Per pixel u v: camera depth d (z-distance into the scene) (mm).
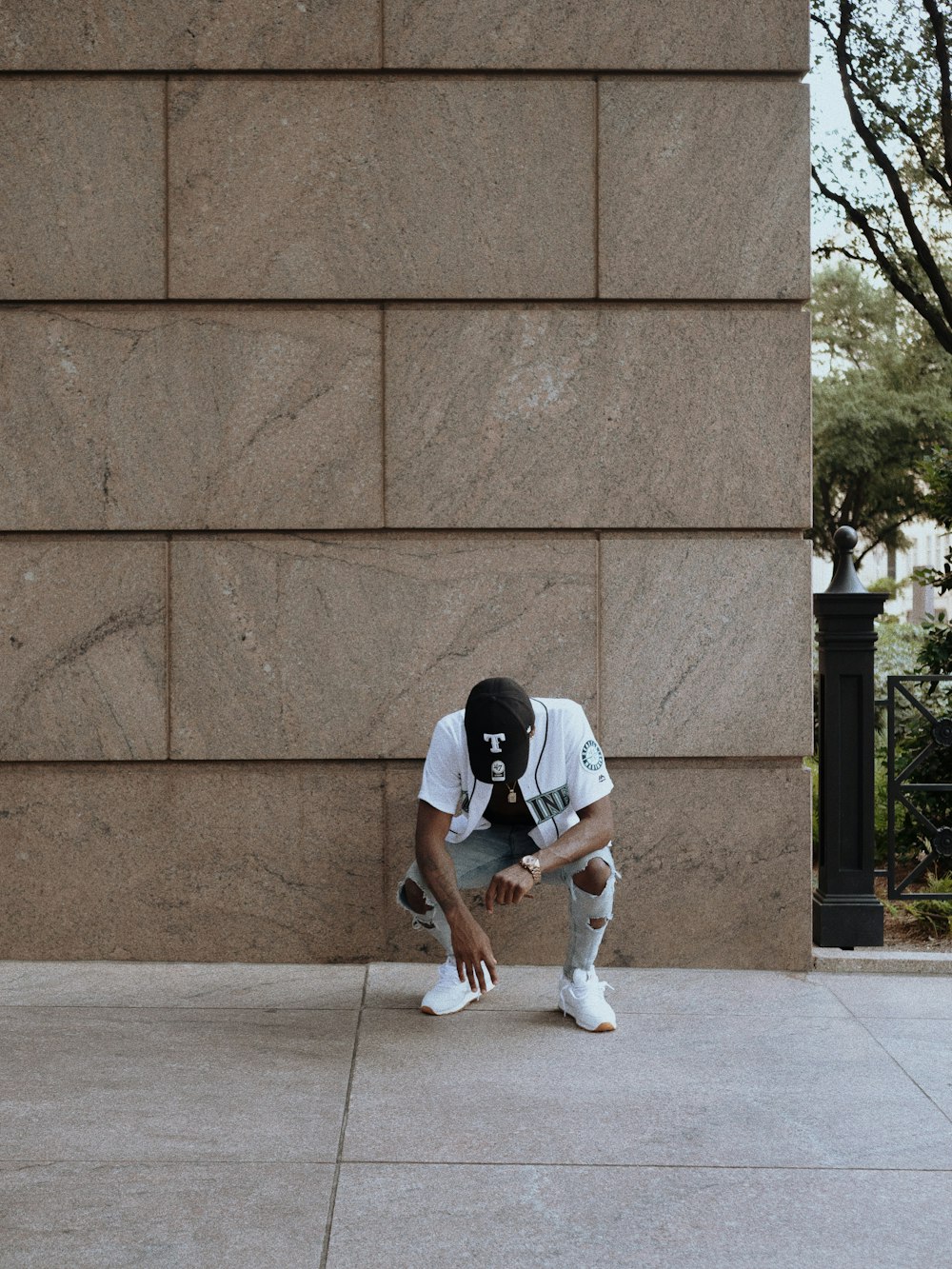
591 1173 2900
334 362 4656
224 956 4699
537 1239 2590
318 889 4691
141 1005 4180
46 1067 3584
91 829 4695
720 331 4668
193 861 4695
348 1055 3697
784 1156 3004
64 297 4645
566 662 4676
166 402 4660
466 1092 3402
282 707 4672
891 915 5430
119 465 4672
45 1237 2580
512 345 4656
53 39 4617
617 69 4633
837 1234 2621
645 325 4664
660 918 4684
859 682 4809
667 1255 2527
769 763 4719
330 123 4629
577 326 4656
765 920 4684
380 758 4680
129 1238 2578
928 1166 2953
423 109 4625
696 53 4625
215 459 4660
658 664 4688
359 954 4695
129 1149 3018
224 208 4637
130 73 4633
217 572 4676
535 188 4641
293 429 4656
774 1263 2498
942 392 18219
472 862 4066
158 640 4684
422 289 4641
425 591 4668
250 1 4621
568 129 4637
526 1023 4012
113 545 4684
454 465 4656
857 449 18203
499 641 4672
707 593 4684
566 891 4676
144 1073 3539
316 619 4672
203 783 4691
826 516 19125
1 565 4688
